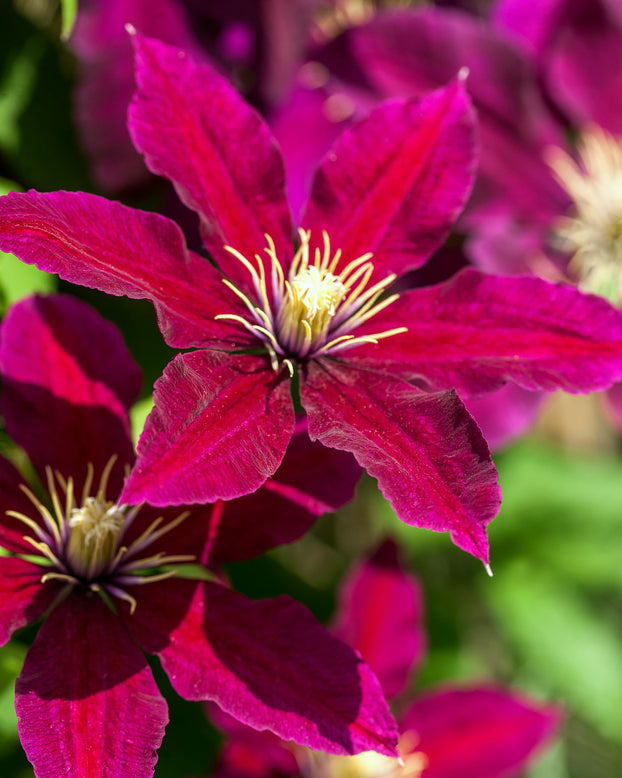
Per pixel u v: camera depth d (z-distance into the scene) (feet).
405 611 1.95
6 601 1.65
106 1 1.97
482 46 2.05
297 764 1.98
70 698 1.60
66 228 1.59
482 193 2.08
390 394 1.65
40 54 2.05
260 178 1.72
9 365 1.73
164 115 1.69
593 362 1.67
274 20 2.04
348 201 1.74
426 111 1.74
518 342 1.69
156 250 1.64
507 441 2.01
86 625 1.65
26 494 1.71
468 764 1.99
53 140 2.04
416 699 2.01
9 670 1.78
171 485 1.51
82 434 1.74
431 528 1.56
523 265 2.09
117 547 1.70
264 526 1.69
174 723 2.05
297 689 1.62
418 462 1.60
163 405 1.53
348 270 1.71
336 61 2.05
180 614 1.66
